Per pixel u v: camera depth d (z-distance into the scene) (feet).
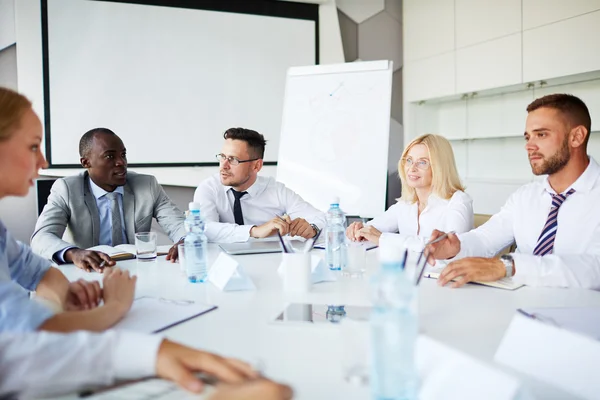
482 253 5.90
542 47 12.07
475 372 2.04
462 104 15.99
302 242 6.83
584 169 5.58
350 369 2.58
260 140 8.49
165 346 2.47
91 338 2.48
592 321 3.26
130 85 12.89
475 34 13.74
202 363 2.38
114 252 6.19
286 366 2.69
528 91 13.88
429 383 2.15
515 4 12.67
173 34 13.21
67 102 12.32
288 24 14.40
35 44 12.00
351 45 15.51
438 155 7.40
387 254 3.50
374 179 10.84
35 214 12.37
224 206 8.54
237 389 2.12
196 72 13.51
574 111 5.46
